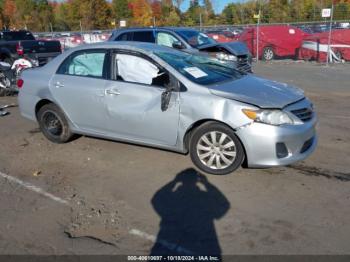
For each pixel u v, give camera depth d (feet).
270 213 13.14
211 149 15.92
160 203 14.10
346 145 19.17
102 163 17.92
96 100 18.25
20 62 34.65
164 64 16.71
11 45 41.50
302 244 11.44
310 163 17.02
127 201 14.32
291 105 15.37
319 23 67.87
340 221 12.52
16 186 15.85
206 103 15.47
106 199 14.53
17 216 13.47
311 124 15.66
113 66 17.97
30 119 21.35
